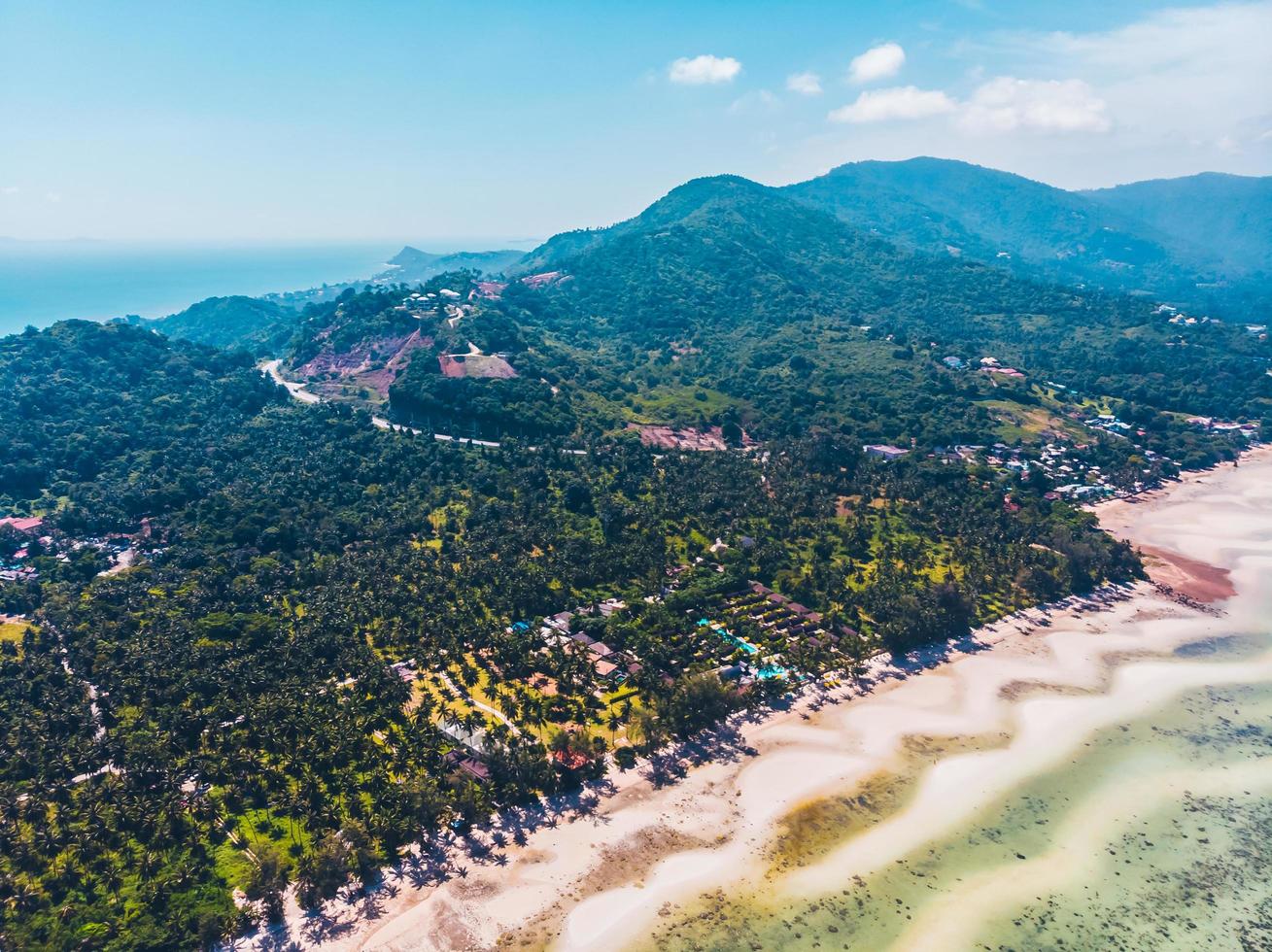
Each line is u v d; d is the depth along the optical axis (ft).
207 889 375.25
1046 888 393.09
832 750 495.82
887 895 387.55
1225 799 459.32
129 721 489.67
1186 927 370.32
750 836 423.23
